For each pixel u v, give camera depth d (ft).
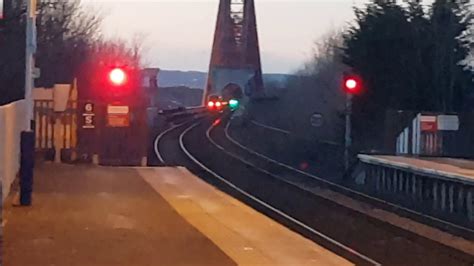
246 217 59.93
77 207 61.52
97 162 99.55
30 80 79.15
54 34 147.43
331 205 88.22
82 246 46.68
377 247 64.28
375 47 146.61
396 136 131.85
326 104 217.36
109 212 59.72
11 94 118.93
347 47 151.02
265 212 76.84
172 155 136.46
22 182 60.95
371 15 148.56
